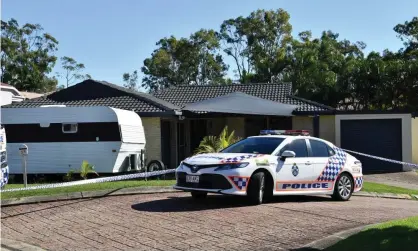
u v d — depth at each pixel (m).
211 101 17.78
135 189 11.23
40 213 8.99
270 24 50.44
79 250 6.57
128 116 16.03
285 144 10.61
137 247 6.66
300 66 40.34
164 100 25.12
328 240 6.94
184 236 7.23
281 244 6.80
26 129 15.59
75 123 15.38
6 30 47.53
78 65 53.94
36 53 48.84
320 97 37.56
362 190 14.27
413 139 26.05
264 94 25.38
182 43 52.50
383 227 7.44
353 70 35.22
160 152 20.27
